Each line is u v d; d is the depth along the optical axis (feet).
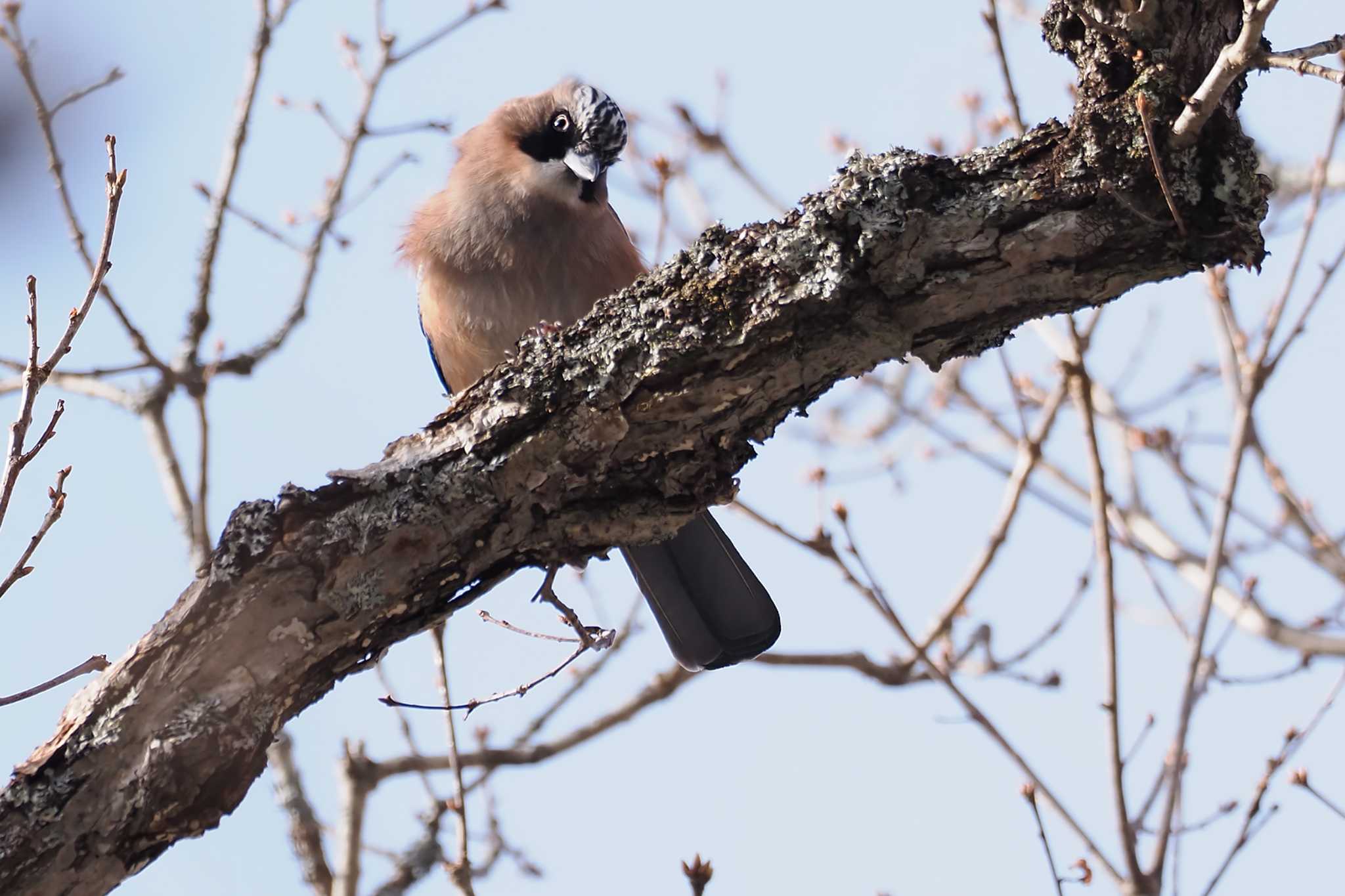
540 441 17.03
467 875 25.58
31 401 15.93
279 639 16.33
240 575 16.37
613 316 17.07
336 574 16.58
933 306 16.49
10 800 15.39
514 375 17.28
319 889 30.58
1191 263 16.08
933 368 17.53
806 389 17.07
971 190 16.10
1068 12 16.19
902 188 16.03
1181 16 15.43
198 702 15.94
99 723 15.75
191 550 30.45
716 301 16.63
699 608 27.22
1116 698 26.53
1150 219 15.72
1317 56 14.14
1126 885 25.68
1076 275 16.17
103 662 16.37
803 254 16.38
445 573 17.13
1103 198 15.74
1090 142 15.72
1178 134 15.30
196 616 16.22
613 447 17.10
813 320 16.52
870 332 16.60
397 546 16.76
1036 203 15.87
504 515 17.22
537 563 17.93
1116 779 26.25
